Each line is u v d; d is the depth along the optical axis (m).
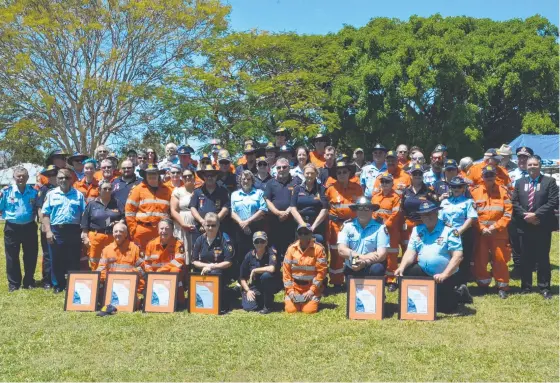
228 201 8.84
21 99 25.11
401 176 9.66
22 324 7.33
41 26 23.75
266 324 7.14
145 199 8.86
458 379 5.33
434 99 26.31
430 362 5.73
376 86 26.61
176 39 26.17
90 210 9.08
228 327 7.03
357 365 5.68
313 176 8.79
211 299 7.77
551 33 30.00
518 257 9.96
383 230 7.77
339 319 7.30
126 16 25.17
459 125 25.84
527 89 27.05
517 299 8.18
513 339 6.41
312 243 7.80
